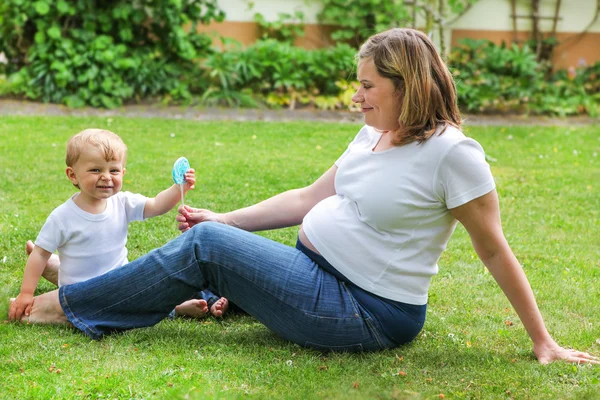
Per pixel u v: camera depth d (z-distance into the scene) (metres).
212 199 4.99
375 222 2.53
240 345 2.71
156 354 2.59
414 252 2.54
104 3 9.36
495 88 10.20
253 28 10.70
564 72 11.41
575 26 11.51
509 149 7.85
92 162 2.84
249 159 6.48
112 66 8.99
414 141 2.48
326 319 2.57
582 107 10.41
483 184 2.45
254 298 2.62
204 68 9.81
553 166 7.07
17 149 6.27
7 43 9.23
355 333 2.60
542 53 11.55
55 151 6.28
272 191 5.36
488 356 2.67
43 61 8.90
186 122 8.24
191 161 6.25
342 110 9.52
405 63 2.43
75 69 8.87
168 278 2.64
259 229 3.02
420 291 2.61
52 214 2.91
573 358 2.61
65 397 2.22
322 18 10.75
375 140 2.65
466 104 10.03
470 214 2.48
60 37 8.87
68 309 2.74
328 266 2.62
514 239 4.53
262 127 8.22
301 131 8.09
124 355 2.56
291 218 2.98
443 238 2.57
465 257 4.09
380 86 2.47
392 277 2.57
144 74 9.14
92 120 7.98
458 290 3.52
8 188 5.02
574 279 3.76
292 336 2.67
